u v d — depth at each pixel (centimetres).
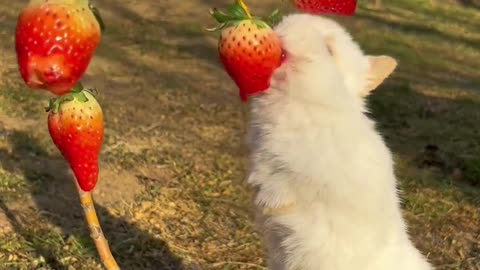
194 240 107
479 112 187
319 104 60
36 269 93
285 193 63
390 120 172
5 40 205
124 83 184
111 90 176
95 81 182
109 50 216
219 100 177
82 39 42
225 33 49
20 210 107
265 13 288
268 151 62
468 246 112
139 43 229
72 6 42
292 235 64
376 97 190
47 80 42
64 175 120
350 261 63
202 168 131
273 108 61
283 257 66
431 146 152
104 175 122
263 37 49
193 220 113
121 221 109
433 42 287
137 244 103
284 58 59
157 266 99
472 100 201
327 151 60
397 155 148
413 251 69
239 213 116
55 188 115
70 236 100
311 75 59
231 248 106
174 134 148
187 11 290
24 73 42
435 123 173
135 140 141
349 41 65
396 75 223
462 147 155
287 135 61
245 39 49
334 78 60
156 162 131
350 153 60
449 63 255
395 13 337
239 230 111
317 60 59
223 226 112
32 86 42
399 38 283
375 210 62
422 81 221
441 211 123
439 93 206
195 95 179
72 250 97
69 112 49
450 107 190
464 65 256
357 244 63
